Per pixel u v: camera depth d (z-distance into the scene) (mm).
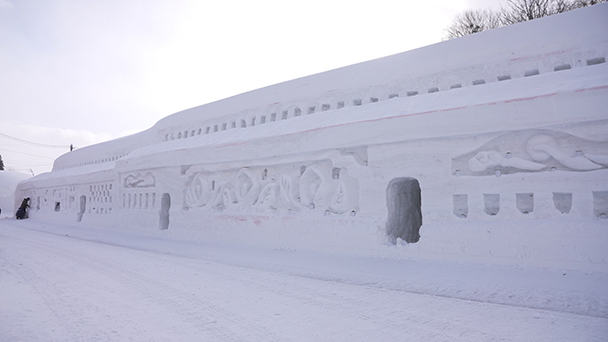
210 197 13922
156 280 6781
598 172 6594
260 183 12148
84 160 28703
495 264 7203
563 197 7012
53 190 27609
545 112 6926
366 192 9258
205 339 3811
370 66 11422
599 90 6473
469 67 9453
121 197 18672
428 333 3975
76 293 5750
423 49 10375
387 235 8953
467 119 7746
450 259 7754
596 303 4902
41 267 8148
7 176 60281
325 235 9844
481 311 4758
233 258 9469
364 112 9922
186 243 13055
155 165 16234
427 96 9156
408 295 5625
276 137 11328
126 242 13961
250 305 5113
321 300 5367
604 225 6293
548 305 4957
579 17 8180
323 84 12477
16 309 4836
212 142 14086
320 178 10445
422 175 8414
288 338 3850
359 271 7379
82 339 3766
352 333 4000
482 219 7672
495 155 7637
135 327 4160
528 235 6930
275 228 11109
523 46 8758
